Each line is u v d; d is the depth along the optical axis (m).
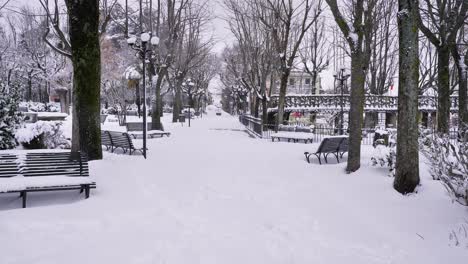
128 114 41.38
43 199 7.73
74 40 11.14
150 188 8.80
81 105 11.46
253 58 28.23
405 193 7.81
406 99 7.85
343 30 10.20
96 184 8.82
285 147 17.22
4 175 7.75
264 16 25.55
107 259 4.95
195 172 10.88
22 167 7.88
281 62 23.39
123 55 40.44
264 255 5.23
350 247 5.62
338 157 13.72
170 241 5.61
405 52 7.80
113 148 15.43
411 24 7.72
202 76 61.31
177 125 35.31
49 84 47.59
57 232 5.89
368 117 32.97
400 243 5.78
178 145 17.80
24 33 45.25
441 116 13.31
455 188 7.01
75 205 7.27
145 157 13.13
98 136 11.71
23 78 45.84
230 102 87.50
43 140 13.07
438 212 6.75
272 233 6.10
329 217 6.93
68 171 8.09
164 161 12.62
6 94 12.45
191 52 35.56
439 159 7.33
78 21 10.98
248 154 14.74
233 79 57.78
